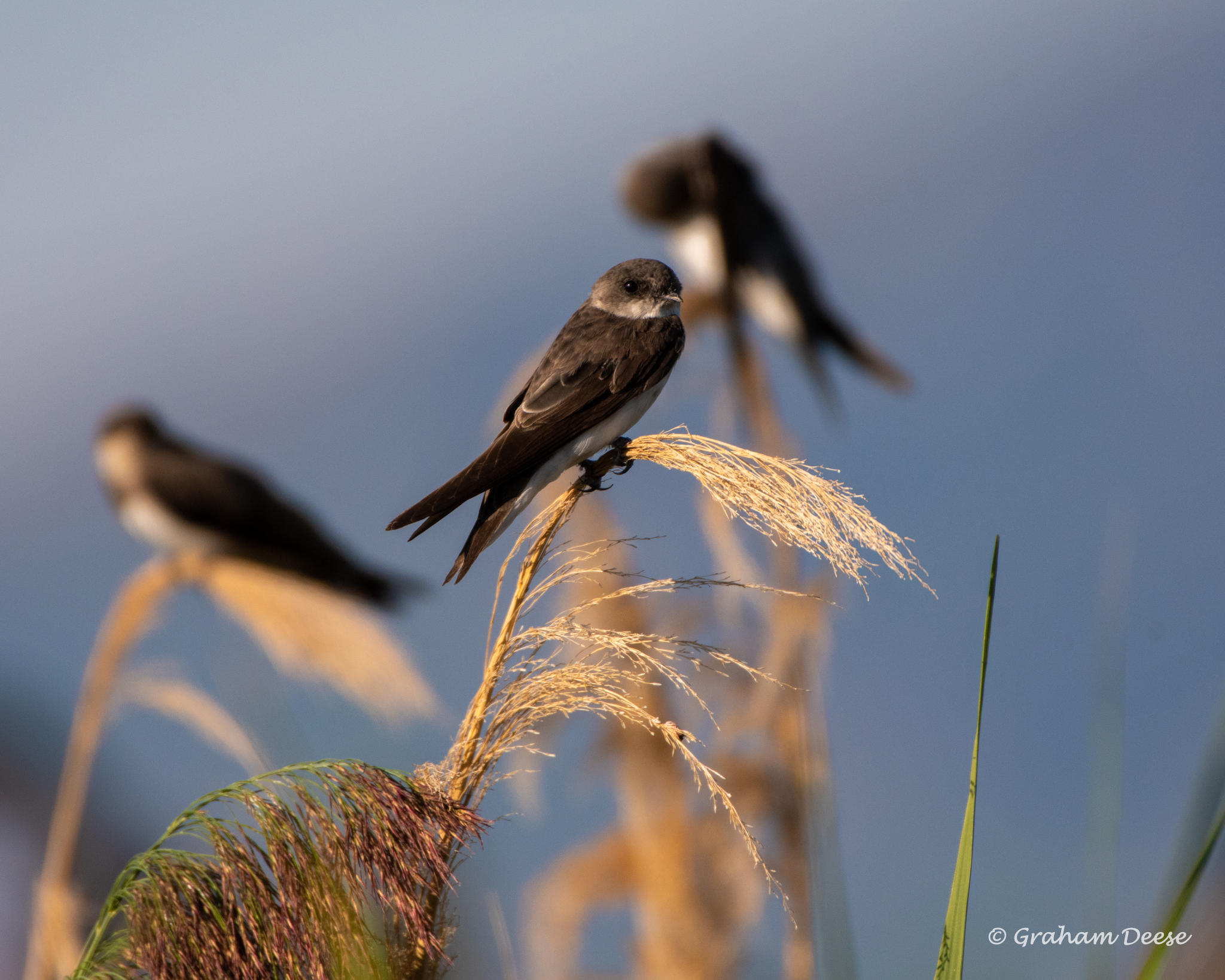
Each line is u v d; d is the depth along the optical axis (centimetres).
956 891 516
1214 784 525
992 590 515
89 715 834
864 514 588
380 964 497
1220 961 507
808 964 802
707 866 826
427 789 523
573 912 848
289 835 502
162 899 493
